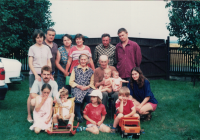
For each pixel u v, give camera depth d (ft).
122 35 20.40
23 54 39.73
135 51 20.99
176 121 18.08
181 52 41.24
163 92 29.32
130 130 14.28
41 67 17.70
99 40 37.58
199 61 37.58
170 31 40.73
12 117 18.70
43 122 15.37
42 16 38.50
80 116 17.85
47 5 39.65
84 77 18.30
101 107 16.01
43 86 15.26
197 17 36.81
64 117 15.74
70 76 18.86
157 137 14.74
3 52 35.45
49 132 14.62
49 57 18.33
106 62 18.93
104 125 15.83
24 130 15.66
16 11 35.81
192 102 23.41
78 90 17.90
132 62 20.97
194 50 39.42
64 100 16.25
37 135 14.74
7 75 28.27
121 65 21.06
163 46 41.78
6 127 16.24
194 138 14.66
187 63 40.91
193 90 30.58
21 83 34.91
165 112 20.65
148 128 16.58
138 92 18.13
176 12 39.01
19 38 38.68
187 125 17.10
